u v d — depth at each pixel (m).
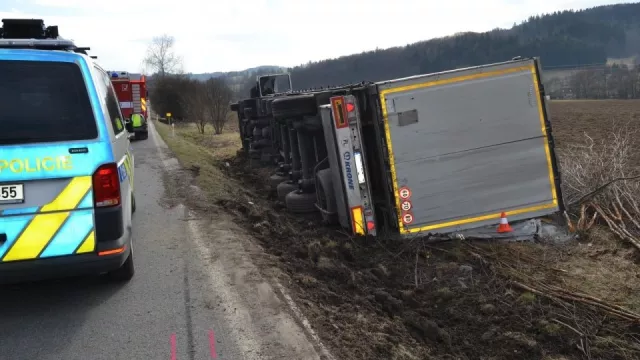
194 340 3.82
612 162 8.59
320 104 7.80
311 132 8.16
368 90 6.59
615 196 7.71
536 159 6.47
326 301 4.71
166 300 4.52
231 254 5.70
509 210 6.48
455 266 5.72
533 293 5.11
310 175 8.45
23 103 3.87
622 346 4.31
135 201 8.41
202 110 31.62
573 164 8.82
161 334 3.92
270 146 13.85
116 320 4.15
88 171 3.94
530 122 6.42
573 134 20.86
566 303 4.93
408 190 6.32
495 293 5.15
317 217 8.27
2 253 3.78
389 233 6.64
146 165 12.56
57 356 3.61
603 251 6.16
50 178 3.84
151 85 46.19
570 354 4.21
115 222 4.06
